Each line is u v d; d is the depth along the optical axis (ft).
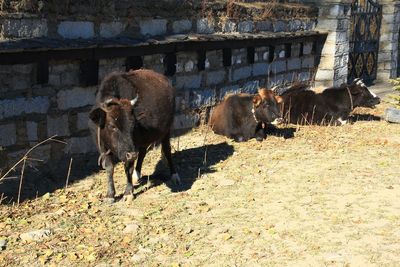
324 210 13.09
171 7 20.67
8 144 14.94
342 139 21.11
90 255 10.56
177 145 19.74
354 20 37.17
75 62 16.56
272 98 19.53
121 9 18.45
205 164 17.33
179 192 14.57
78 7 16.84
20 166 15.25
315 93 24.06
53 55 15.49
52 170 15.83
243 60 24.98
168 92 14.40
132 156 12.14
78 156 17.06
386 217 12.57
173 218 12.68
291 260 10.44
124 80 13.43
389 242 11.20
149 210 13.19
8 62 14.29
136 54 18.44
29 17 15.31
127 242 11.25
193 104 22.00
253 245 11.16
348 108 23.67
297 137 21.39
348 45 33.55
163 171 16.47
